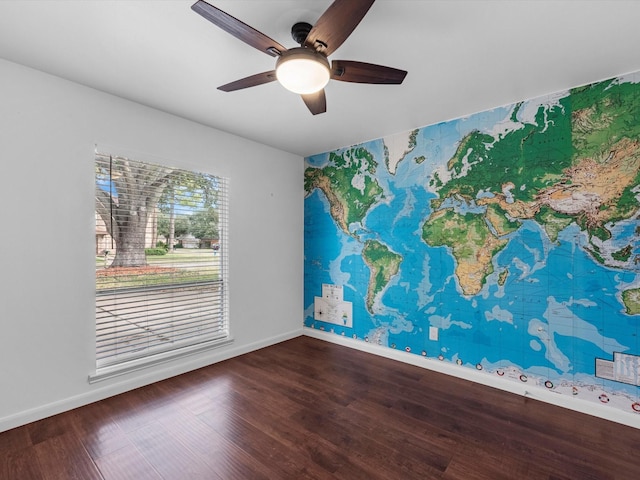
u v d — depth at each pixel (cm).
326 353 337
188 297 294
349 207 360
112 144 240
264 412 219
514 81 216
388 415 216
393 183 321
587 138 219
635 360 202
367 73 162
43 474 160
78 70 206
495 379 257
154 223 270
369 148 341
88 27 163
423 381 269
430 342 295
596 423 206
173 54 188
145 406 225
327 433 196
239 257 332
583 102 220
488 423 207
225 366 300
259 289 353
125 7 149
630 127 204
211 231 312
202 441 187
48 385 210
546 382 234
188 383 263
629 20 154
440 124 289
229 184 323
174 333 284
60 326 216
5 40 174
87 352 228
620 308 207
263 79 166
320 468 166
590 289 218
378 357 326
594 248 217
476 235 269
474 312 269
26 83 203
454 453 178
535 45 176
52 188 213
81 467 165
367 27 161
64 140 218
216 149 310
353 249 356
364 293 346
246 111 268
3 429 192
